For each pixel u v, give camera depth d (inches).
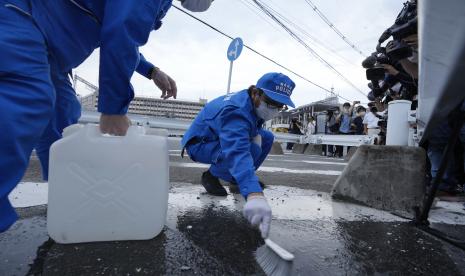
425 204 60.7
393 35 93.0
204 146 78.7
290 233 55.8
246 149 53.7
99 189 45.3
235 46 256.7
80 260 40.7
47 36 36.1
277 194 89.4
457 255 47.9
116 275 37.5
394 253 48.1
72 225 44.8
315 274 40.5
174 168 130.6
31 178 89.4
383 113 168.9
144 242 47.6
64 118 55.4
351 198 80.4
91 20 39.1
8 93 30.1
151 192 47.7
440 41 28.3
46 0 35.5
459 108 51.5
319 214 69.0
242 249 47.2
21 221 53.8
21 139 30.5
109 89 36.7
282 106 65.4
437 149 87.8
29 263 39.4
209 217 62.5
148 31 36.8
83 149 44.3
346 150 386.6
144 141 46.9
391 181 74.7
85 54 41.8
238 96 66.1
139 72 64.8
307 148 450.6
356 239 53.8
